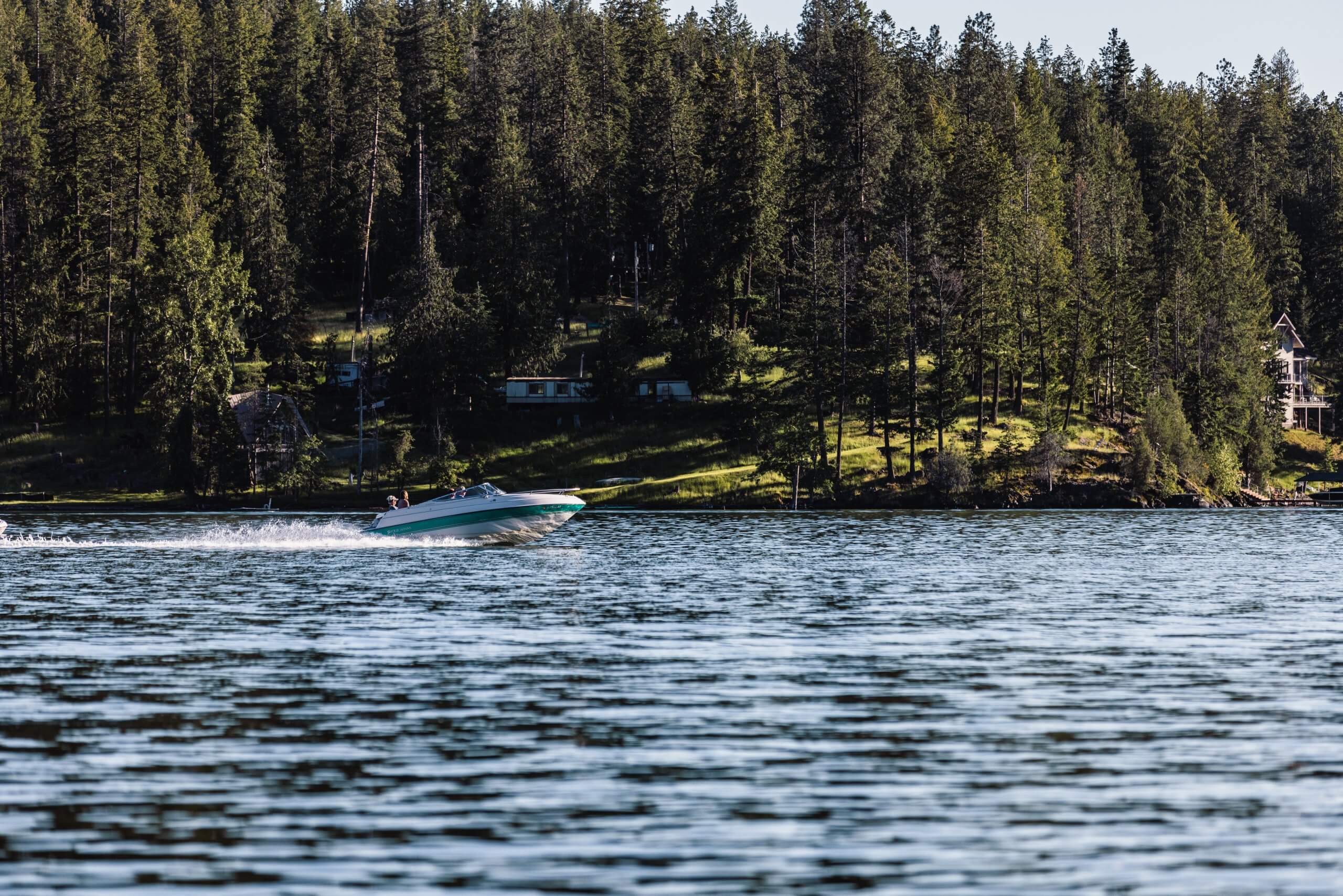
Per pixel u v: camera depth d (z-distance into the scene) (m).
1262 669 53.69
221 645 60.06
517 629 65.31
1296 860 30.22
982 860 30.12
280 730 42.38
